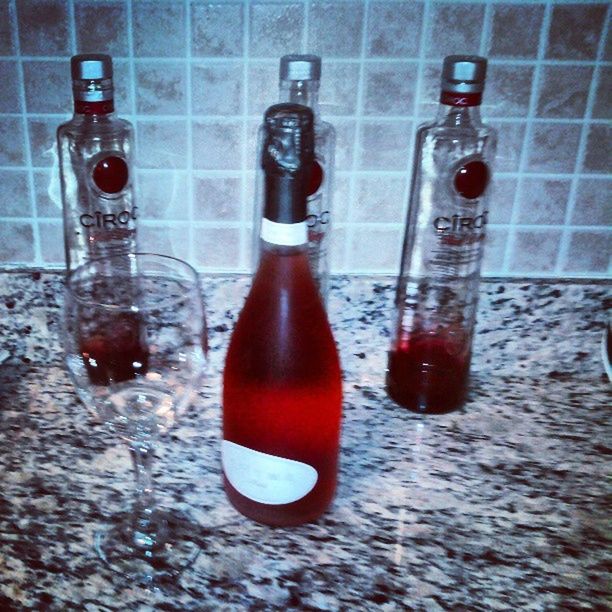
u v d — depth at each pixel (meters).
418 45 0.69
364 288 0.77
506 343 0.80
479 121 0.69
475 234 0.71
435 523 0.60
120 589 0.53
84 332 0.62
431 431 0.72
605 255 0.78
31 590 0.53
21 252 0.77
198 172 0.73
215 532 0.59
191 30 0.67
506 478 0.66
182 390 0.60
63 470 0.65
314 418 0.57
